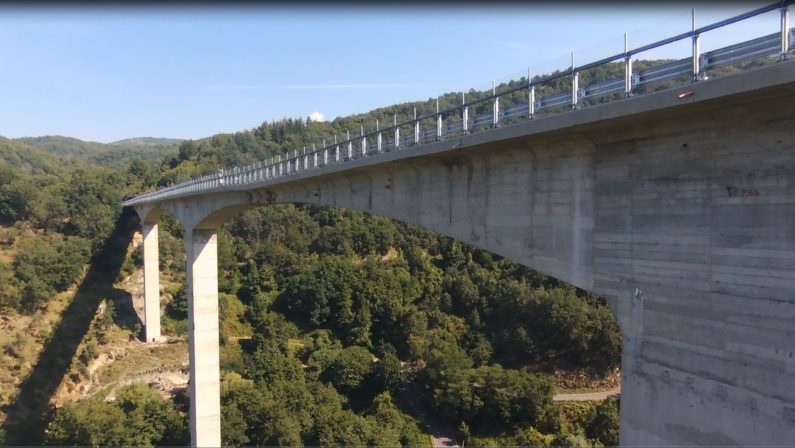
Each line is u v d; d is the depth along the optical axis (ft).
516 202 56.54
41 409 156.76
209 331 145.79
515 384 163.53
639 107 38.27
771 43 32.78
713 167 38.65
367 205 83.61
